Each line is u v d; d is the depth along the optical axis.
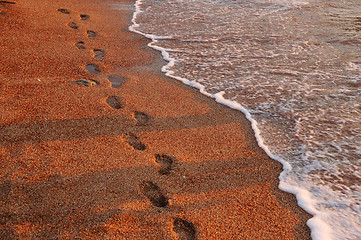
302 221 2.92
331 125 4.30
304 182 3.37
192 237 2.71
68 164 3.34
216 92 5.18
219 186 3.28
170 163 3.57
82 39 7.04
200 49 6.89
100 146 3.69
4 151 3.40
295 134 4.16
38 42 6.43
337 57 6.35
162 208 2.96
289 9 9.48
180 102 4.85
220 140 4.02
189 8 9.91
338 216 2.94
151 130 4.12
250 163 3.64
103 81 5.31
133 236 2.65
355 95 4.98
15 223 2.63
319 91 5.12
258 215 2.96
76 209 2.82
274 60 6.28
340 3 10.09
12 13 7.44
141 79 5.52
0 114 3.99
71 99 4.60
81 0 10.06
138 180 3.24
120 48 6.84
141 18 8.98
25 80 4.97
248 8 9.73
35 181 3.06
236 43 7.16
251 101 4.90
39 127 3.88
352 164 3.60
